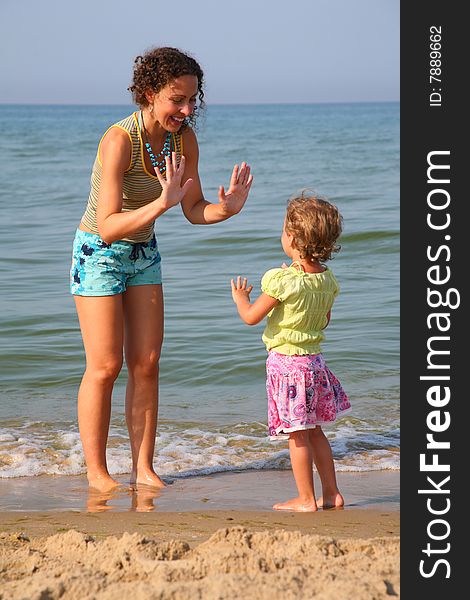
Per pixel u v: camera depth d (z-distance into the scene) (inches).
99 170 173.2
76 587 106.0
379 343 294.5
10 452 200.8
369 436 212.1
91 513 154.4
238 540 120.4
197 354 285.0
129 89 171.9
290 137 2140.7
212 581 103.6
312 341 163.9
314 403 161.6
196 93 169.6
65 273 409.7
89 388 179.2
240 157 1339.8
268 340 164.9
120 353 179.3
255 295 359.3
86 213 177.9
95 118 4992.6
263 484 179.8
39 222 588.4
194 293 369.1
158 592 101.3
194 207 183.5
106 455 194.7
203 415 233.0
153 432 183.3
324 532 139.2
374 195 745.6
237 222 561.3
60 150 1622.8
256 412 235.3
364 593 100.9
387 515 151.6
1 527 143.6
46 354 286.7
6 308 342.0
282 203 685.3
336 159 1249.4
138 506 163.3
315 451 163.2
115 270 176.7
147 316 180.9
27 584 108.5
